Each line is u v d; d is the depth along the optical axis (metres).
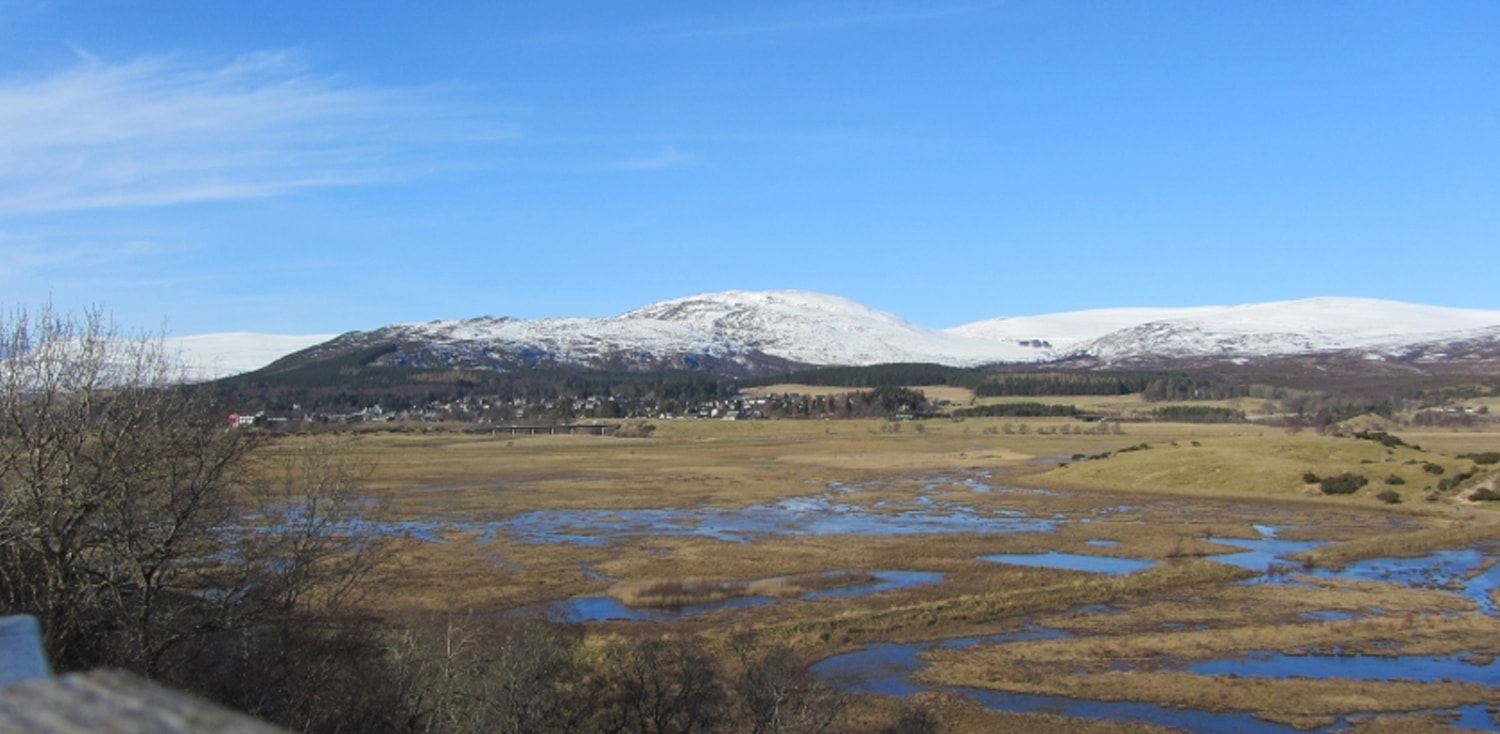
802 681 34.56
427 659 28.47
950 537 77.38
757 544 74.19
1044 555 69.75
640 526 85.00
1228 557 67.81
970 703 36.88
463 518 89.88
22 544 27.09
